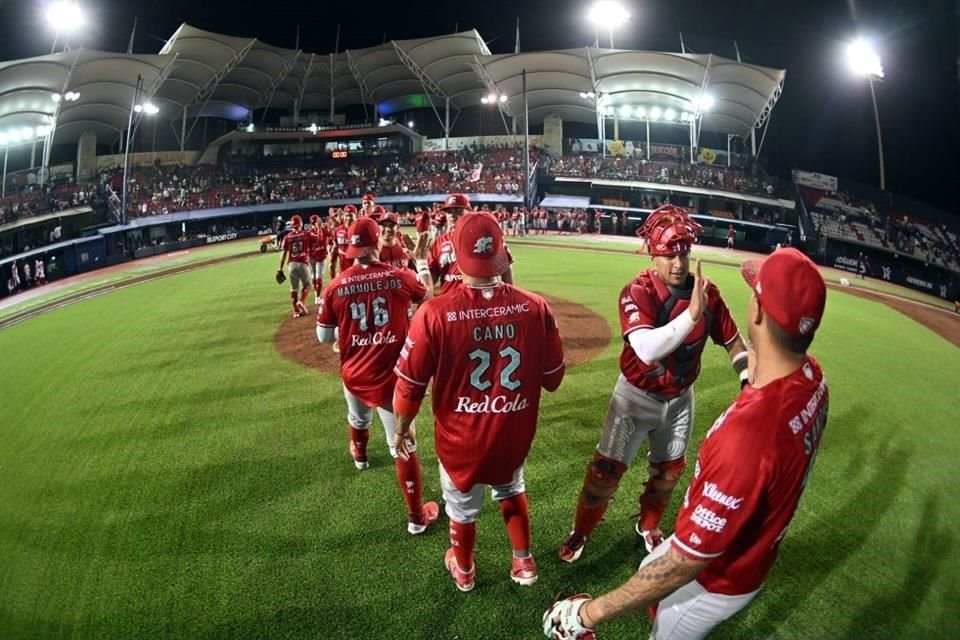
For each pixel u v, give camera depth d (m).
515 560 3.20
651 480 3.51
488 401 2.68
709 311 3.04
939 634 2.89
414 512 3.72
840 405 6.14
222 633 2.99
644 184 36.88
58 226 29.50
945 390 6.93
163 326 10.47
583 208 35.91
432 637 2.91
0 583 3.46
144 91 35.25
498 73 36.81
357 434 4.52
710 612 1.90
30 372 8.08
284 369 7.52
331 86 45.72
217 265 20.56
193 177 40.03
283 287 14.24
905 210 37.59
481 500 3.03
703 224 36.09
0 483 4.75
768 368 1.68
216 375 7.39
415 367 2.69
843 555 3.52
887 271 27.06
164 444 5.36
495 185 37.62
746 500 1.58
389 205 38.25
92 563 3.62
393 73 43.47
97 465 4.99
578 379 6.79
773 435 1.56
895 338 10.20
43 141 36.62
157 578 3.44
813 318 1.53
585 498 3.34
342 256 8.71
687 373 3.11
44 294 18.19
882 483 4.42
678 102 38.38
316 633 2.96
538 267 17.17
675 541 1.69
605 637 2.85
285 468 4.80
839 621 2.98
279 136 42.72
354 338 3.86
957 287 25.81
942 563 3.45
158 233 34.44
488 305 2.64
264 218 38.94
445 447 2.82
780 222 37.50
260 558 3.60
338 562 3.53
